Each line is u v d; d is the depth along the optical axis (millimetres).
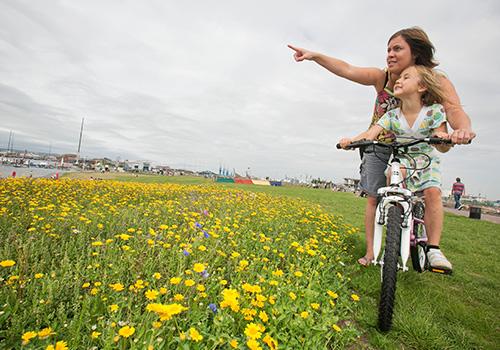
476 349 1873
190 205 5102
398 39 2719
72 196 6266
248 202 6449
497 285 3035
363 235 5430
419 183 2553
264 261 2656
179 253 2230
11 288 1647
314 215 6082
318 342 1580
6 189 5891
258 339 1470
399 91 2443
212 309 1611
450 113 2344
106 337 1323
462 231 6879
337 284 2600
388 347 1854
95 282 1848
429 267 2348
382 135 3070
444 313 2340
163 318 1247
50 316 1473
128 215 3979
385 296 1950
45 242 2586
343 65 3195
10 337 1332
